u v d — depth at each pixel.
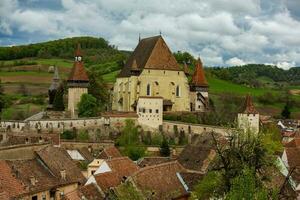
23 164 68.56
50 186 66.81
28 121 165.00
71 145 149.62
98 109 185.50
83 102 183.00
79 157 129.25
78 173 76.06
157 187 70.00
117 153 114.25
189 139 174.25
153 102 174.38
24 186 62.56
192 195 62.84
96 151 147.75
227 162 56.78
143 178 69.69
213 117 193.50
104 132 171.12
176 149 154.12
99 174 71.56
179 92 196.12
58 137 123.38
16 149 71.56
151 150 157.12
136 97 190.50
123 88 199.75
